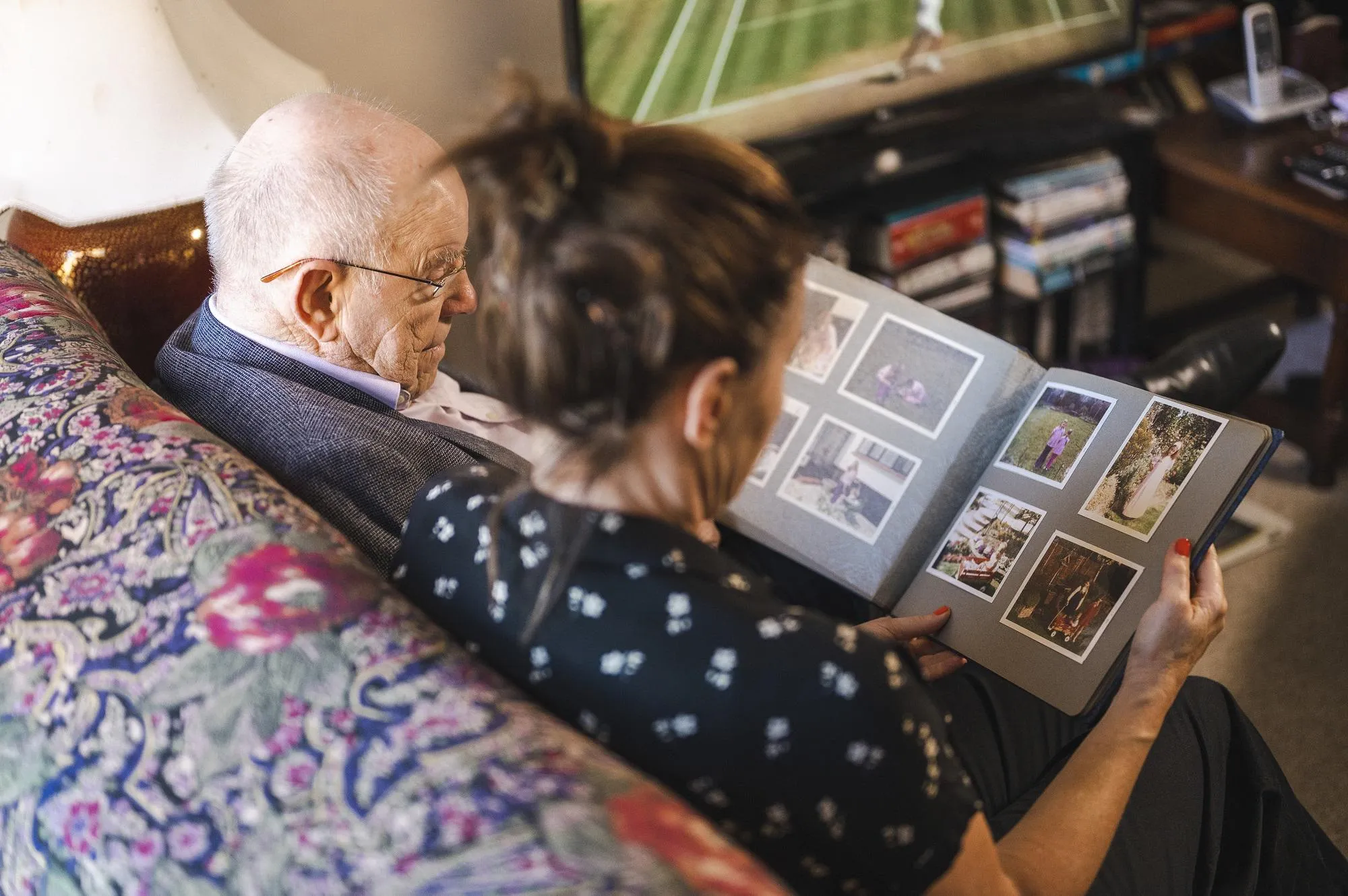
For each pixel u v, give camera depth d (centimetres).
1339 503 210
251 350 111
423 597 73
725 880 51
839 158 217
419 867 52
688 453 65
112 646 68
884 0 218
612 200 58
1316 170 207
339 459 104
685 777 62
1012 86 246
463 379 145
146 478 79
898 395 118
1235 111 237
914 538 112
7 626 72
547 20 217
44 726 67
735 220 60
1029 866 75
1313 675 175
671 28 202
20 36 125
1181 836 101
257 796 59
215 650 66
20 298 108
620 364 60
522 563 67
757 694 60
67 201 131
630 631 63
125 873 60
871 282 125
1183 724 109
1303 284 262
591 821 53
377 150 108
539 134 59
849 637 62
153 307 136
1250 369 162
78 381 92
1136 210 241
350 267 108
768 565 141
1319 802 154
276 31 192
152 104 133
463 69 212
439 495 75
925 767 62
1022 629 98
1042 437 106
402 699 61
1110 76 255
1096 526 98
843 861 63
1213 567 91
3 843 68
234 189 107
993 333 244
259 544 72
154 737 63
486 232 61
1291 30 253
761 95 216
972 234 231
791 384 123
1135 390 102
